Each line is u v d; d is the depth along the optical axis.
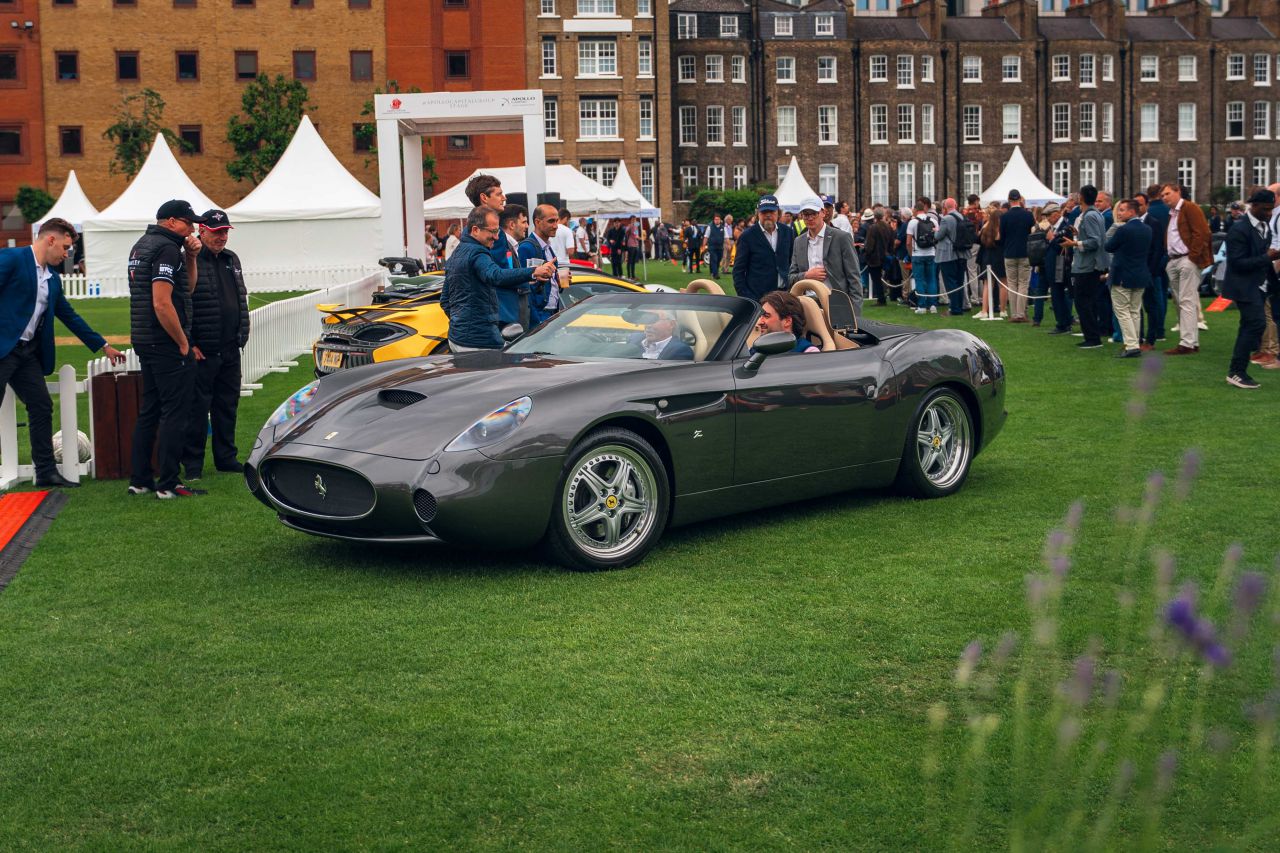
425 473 5.34
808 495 6.64
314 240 35.00
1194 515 6.49
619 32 64.50
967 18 73.38
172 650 4.64
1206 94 73.44
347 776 3.51
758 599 5.20
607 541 5.76
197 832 3.19
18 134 55.66
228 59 56.38
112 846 3.12
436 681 4.26
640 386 5.84
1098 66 72.12
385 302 12.84
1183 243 13.82
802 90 69.81
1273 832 3.11
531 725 3.86
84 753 3.69
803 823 3.20
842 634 4.72
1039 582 2.76
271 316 15.16
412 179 26.66
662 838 3.13
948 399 7.23
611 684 4.21
